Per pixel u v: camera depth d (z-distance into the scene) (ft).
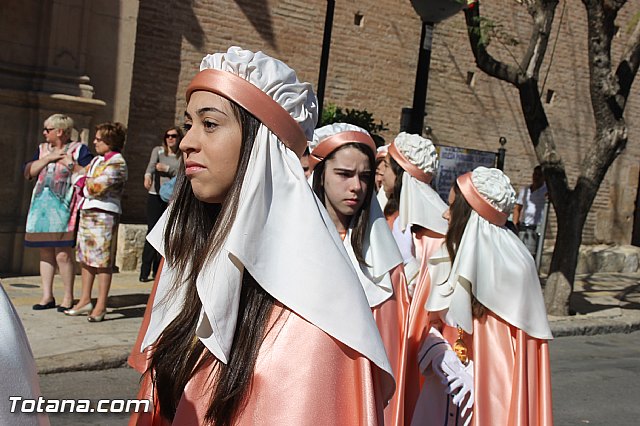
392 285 14.38
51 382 22.81
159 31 39.73
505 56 54.39
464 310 15.37
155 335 7.38
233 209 6.74
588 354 35.42
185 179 7.64
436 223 19.71
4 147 34.73
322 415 6.40
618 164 61.52
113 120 37.24
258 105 6.82
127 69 37.40
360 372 6.55
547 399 15.12
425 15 30.89
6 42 34.63
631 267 60.34
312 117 7.30
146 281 35.81
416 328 15.84
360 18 47.34
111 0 36.60
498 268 15.43
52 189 28.55
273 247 6.64
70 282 29.19
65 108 35.42
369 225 14.53
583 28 58.29
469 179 16.07
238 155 6.86
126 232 37.65
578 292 50.03
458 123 52.90
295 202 6.76
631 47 40.65
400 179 20.01
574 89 58.49
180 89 40.75
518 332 15.29
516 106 55.26
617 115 40.70
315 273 6.53
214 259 6.70
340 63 46.80
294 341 6.55
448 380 14.38
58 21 35.14
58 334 26.43
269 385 6.48
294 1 44.19
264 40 43.32
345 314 6.50
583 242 60.54
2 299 4.94
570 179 59.36
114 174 28.07
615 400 27.89
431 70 51.26
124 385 23.24
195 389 6.83
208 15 41.22
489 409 14.90
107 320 28.76
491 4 53.26
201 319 6.67
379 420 6.57
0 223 34.76
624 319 42.55
